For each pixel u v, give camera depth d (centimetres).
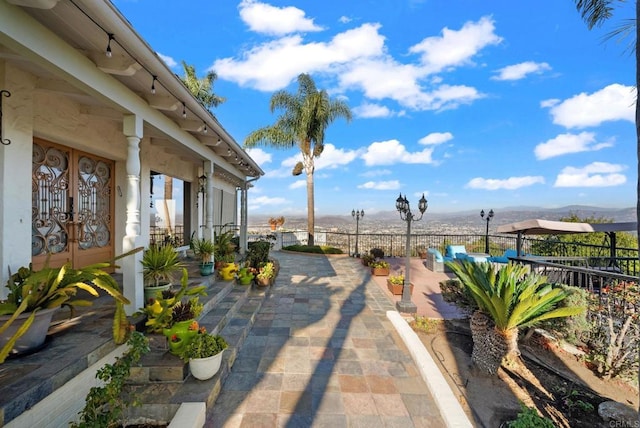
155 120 356
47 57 202
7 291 270
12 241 276
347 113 1288
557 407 267
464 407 264
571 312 285
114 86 273
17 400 167
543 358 345
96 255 466
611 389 294
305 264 1026
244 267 600
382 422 235
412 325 435
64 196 408
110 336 255
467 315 427
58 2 180
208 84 1559
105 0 184
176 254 371
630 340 304
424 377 294
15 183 279
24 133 288
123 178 507
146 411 227
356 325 439
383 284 723
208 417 235
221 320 375
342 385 283
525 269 373
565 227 535
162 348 281
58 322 286
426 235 1271
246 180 923
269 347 361
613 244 643
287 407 250
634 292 306
